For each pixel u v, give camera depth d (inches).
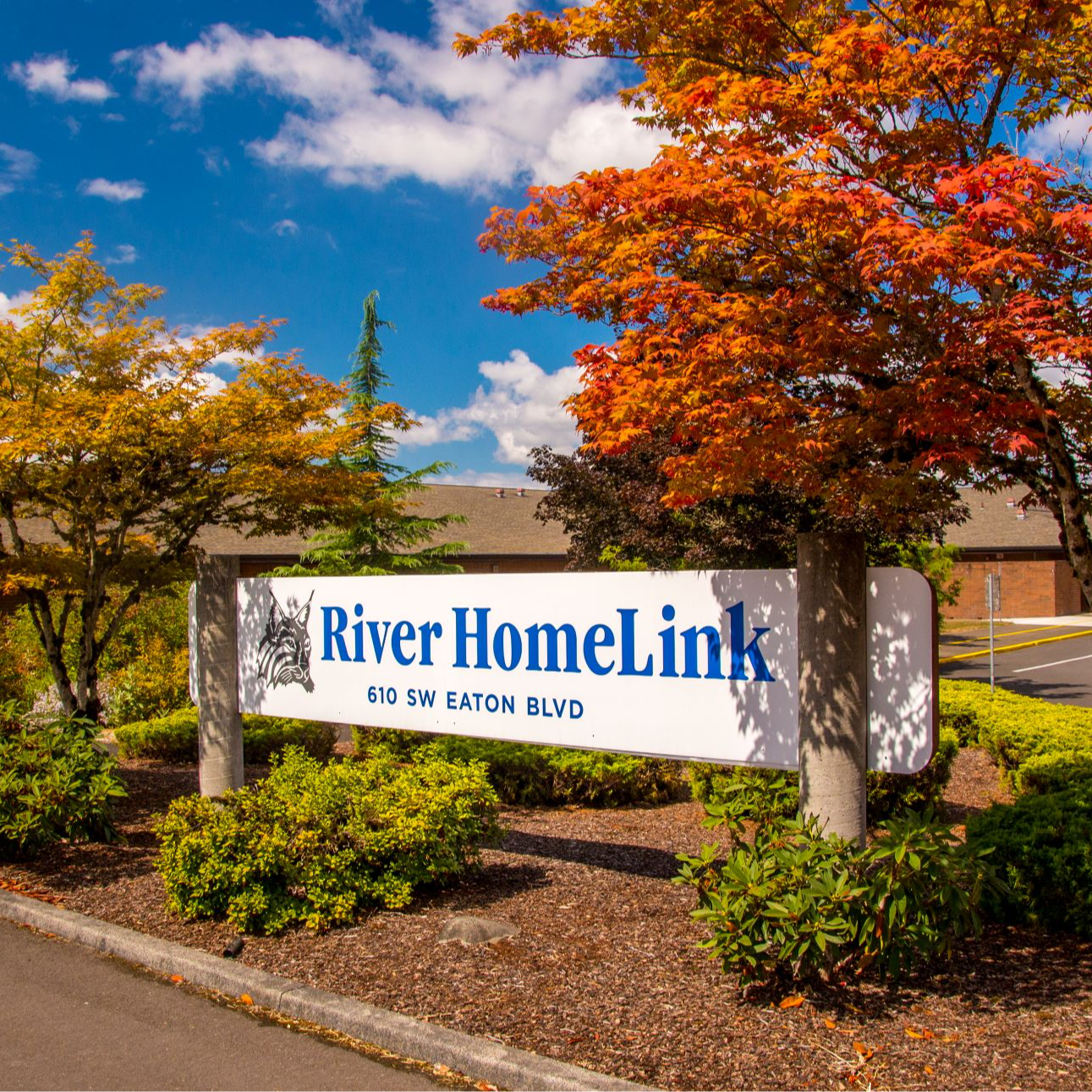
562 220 194.2
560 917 202.2
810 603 176.4
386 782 229.0
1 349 327.0
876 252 143.1
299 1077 144.2
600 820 306.5
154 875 244.4
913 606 171.2
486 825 232.4
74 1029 161.6
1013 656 980.6
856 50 162.1
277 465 331.0
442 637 251.1
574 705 224.5
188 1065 148.4
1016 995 157.2
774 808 199.3
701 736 203.5
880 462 182.9
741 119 169.5
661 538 484.1
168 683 541.6
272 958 184.1
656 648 210.8
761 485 410.9
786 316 156.6
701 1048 140.7
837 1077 131.4
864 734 174.4
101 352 337.1
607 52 206.1
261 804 214.5
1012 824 206.8
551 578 229.0
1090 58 181.9
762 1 182.4
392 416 364.5
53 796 255.6
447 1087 140.9
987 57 169.2
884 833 277.7
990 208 130.6
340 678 274.2
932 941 157.5
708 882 166.9
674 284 160.7
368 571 642.8
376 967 177.2
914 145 172.1
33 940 207.8
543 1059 140.1
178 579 379.9
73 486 332.2
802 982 159.8
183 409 308.0
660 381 157.2
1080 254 156.9
